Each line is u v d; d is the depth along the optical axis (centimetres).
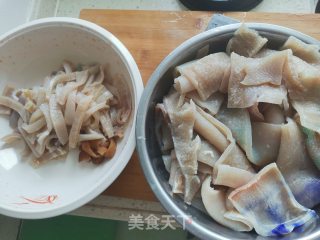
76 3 36
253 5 32
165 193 22
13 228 34
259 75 23
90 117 28
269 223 22
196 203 23
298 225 22
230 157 23
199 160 23
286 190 22
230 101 23
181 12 31
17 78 31
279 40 25
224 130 23
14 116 30
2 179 28
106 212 28
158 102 26
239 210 22
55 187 28
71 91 28
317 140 22
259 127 24
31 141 29
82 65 31
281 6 32
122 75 29
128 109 29
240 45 25
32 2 36
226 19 29
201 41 25
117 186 28
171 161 25
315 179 23
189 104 24
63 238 35
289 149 23
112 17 32
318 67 24
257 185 22
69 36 30
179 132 24
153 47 31
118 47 27
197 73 24
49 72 32
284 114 23
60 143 29
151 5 34
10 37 29
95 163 28
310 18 30
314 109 23
